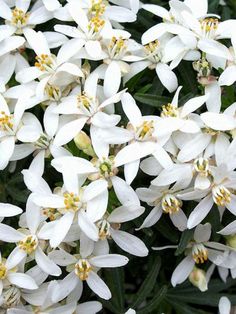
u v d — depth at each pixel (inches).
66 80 7.0
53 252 6.6
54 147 6.8
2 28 7.4
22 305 6.8
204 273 7.5
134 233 7.5
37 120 7.0
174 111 6.7
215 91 6.9
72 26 7.7
